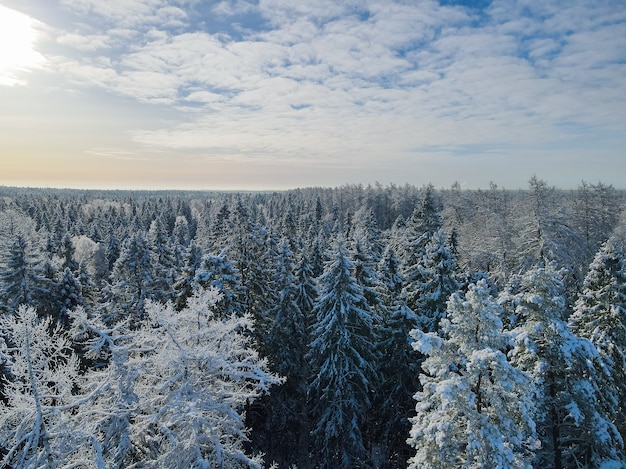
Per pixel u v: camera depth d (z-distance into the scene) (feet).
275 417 84.64
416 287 86.79
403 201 378.73
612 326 63.62
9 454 31.65
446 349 40.83
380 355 81.61
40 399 32.68
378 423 83.41
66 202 487.20
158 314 40.60
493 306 39.37
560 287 52.11
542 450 53.83
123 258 120.98
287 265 91.97
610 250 66.44
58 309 102.12
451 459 38.55
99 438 39.58
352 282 74.28
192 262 101.09
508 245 170.40
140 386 44.91
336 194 484.74
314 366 78.59
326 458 74.84
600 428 47.14
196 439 36.37
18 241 102.99
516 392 38.47
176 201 523.29
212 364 41.16
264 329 91.66
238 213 106.42
